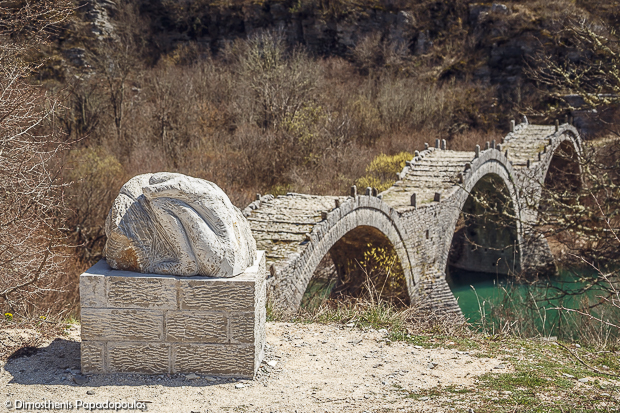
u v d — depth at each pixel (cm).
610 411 563
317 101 4078
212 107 4088
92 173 2403
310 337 805
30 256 1098
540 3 5106
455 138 4353
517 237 3127
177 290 604
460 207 2612
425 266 2367
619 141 1922
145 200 620
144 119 3584
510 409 567
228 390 593
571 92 1711
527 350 797
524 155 3294
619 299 1014
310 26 5366
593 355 795
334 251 2223
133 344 610
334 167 3219
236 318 609
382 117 4325
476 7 5378
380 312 949
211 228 612
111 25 4359
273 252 1585
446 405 578
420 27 5469
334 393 607
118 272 616
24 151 1027
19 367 630
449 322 971
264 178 3108
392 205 2328
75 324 809
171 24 5275
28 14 1095
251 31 5322
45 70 3359
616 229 1403
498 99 4859
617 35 1644
